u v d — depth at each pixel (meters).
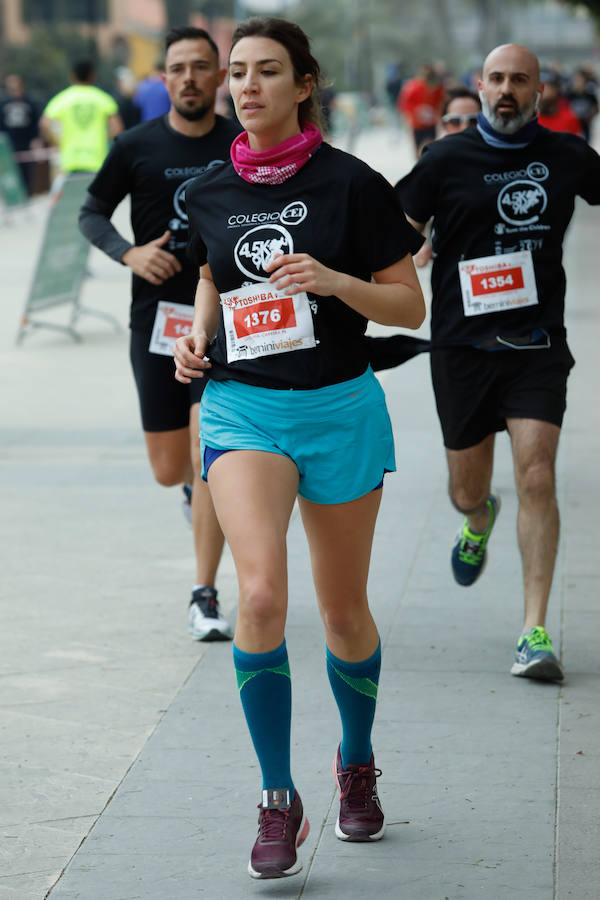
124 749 10.77
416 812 9.66
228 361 8.98
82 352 30.00
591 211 60.25
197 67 13.20
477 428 12.77
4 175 53.03
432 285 12.82
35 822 9.58
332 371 8.82
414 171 12.55
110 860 9.02
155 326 13.68
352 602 9.02
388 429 9.10
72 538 16.73
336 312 8.81
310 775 10.27
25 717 11.40
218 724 11.22
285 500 8.66
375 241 8.78
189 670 12.45
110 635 13.38
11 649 13.00
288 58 8.64
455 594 14.35
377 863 8.96
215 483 8.74
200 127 13.50
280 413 8.78
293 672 12.29
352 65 183.38
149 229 13.60
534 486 12.23
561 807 9.68
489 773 10.23
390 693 11.79
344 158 8.80
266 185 8.82
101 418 23.48
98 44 145.00
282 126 8.75
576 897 8.48
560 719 11.20
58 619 13.84
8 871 8.89
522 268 12.36
